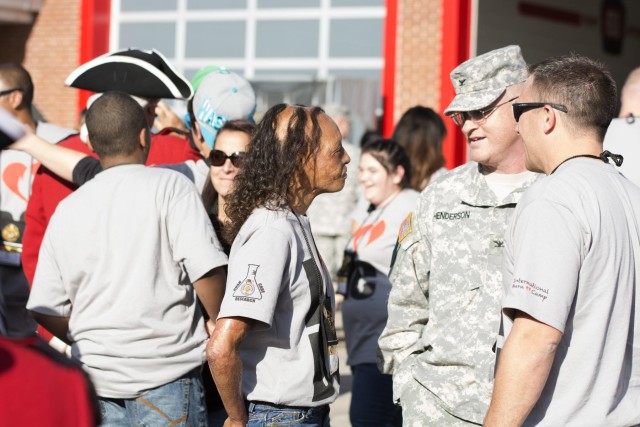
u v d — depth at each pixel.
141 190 3.66
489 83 3.57
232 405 3.20
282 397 3.22
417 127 6.01
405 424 3.69
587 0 18.03
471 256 3.59
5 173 4.82
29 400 1.59
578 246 2.67
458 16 14.70
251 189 3.33
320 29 16.06
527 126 2.93
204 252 3.61
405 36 15.11
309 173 3.36
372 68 15.77
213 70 5.27
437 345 3.61
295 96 15.25
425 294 3.82
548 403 2.72
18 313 4.90
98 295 3.64
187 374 3.70
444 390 3.56
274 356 3.25
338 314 10.34
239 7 16.52
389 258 5.09
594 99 2.83
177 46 16.83
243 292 3.13
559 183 2.76
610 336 2.72
